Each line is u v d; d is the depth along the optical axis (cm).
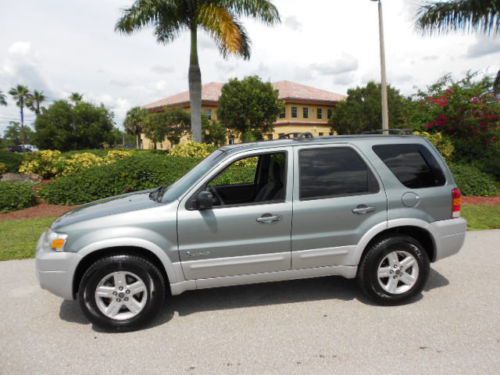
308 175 414
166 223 382
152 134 3975
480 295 445
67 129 3888
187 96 4422
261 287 489
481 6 1235
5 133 8756
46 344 359
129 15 1440
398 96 3944
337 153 424
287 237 404
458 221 442
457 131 1366
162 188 492
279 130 4278
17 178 1805
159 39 1639
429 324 378
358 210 413
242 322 395
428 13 1352
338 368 308
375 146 434
